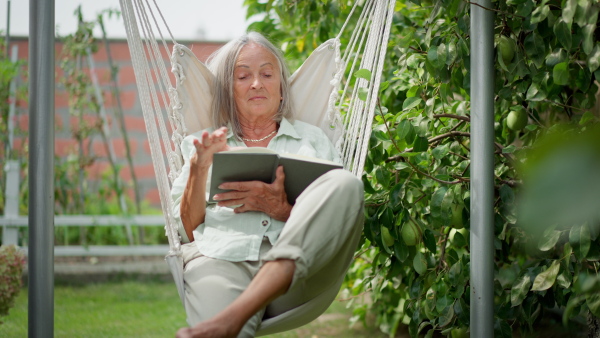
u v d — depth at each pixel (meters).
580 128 1.90
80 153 5.12
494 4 2.02
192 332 1.34
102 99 5.11
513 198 2.04
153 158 1.91
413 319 2.24
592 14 1.60
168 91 2.12
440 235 2.26
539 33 1.93
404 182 2.11
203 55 2.51
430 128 2.29
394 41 2.75
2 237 4.60
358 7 2.86
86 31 4.94
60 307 3.72
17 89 4.85
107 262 4.98
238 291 1.71
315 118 2.27
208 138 1.68
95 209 5.27
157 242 5.48
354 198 1.58
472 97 1.89
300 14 2.93
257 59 2.10
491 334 1.85
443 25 2.18
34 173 1.80
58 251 4.73
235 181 1.75
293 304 1.74
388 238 2.13
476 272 1.86
